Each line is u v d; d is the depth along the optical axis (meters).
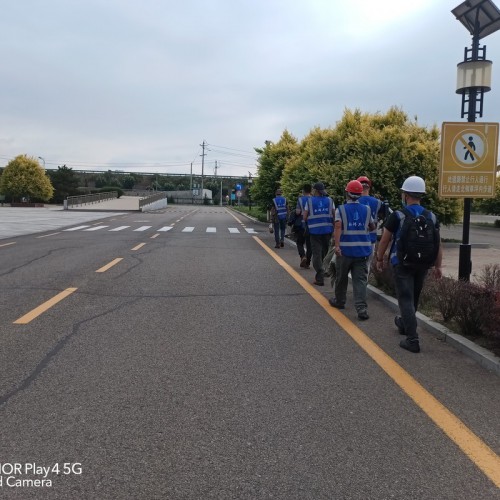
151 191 102.81
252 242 17.70
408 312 5.52
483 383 4.58
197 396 4.18
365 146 16.39
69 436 3.48
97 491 2.87
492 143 8.10
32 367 4.80
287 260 12.88
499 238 22.58
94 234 20.58
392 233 5.71
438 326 6.16
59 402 4.03
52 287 8.80
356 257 7.00
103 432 3.54
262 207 29.92
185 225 27.20
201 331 6.14
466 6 7.87
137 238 18.72
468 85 8.02
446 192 8.16
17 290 8.51
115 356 5.15
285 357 5.21
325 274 9.34
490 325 5.31
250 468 3.12
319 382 4.54
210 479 2.99
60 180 75.62
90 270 10.77
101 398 4.11
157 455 3.25
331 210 9.30
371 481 3.00
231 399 4.13
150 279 9.73
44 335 5.86
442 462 3.22
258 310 7.31
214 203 111.25
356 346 5.64
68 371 4.71
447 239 18.31
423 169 15.63
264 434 3.55
